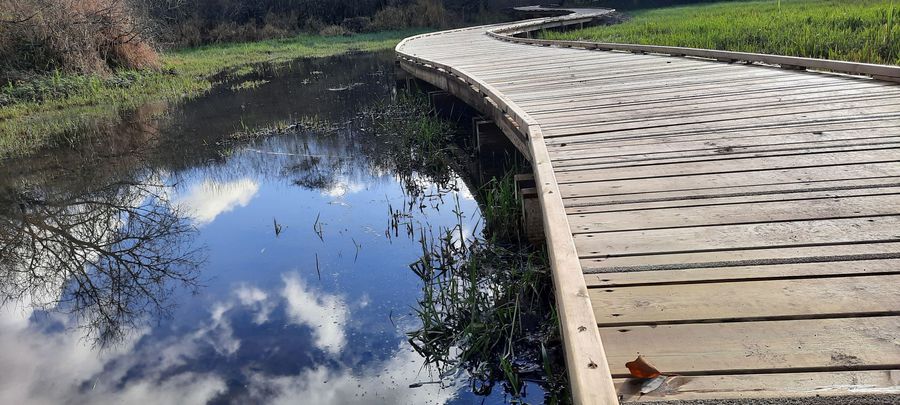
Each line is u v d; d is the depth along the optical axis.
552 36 17.78
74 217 5.43
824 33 9.54
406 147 7.34
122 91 12.11
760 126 4.05
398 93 11.49
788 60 6.12
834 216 2.52
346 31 26.84
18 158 7.47
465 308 3.26
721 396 1.52
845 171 3.03
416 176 6.24
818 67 5.72
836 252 2.21
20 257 4.57
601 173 3.39
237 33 24.77
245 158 7.34
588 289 2.12
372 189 5.85
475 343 2.86
